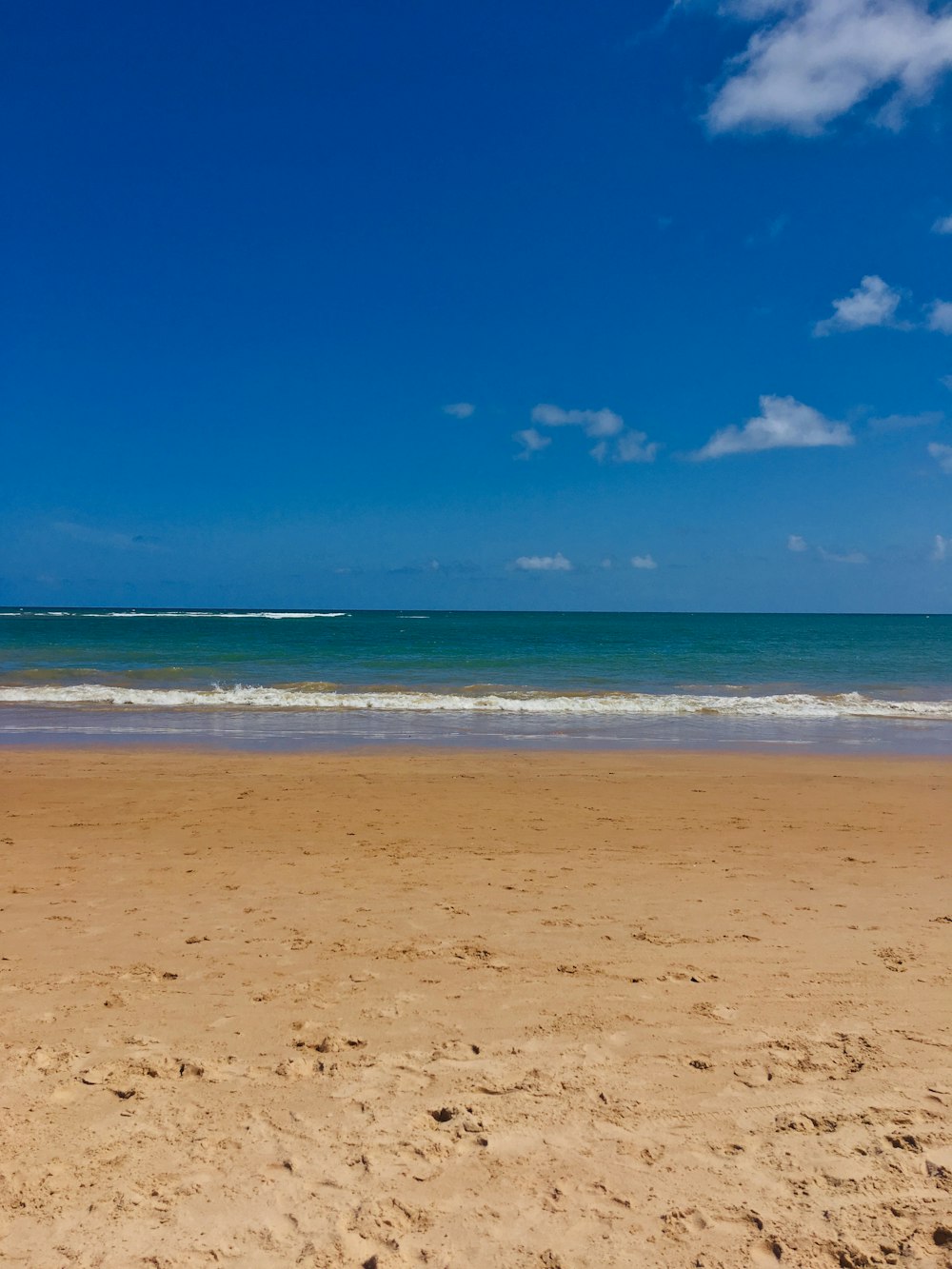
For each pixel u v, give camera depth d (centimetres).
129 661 3484
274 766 1250
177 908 633
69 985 491
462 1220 298
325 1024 445
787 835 897
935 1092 383
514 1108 367
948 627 10725
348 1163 328
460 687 2595
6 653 3869
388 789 1098
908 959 546
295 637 5956
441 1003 472
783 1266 279
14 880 703
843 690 2706
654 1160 332
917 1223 298
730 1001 478
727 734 1700
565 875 735
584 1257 282
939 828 937
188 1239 287
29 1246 281
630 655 4284
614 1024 448
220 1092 378
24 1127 348
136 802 1006
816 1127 354
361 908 637
